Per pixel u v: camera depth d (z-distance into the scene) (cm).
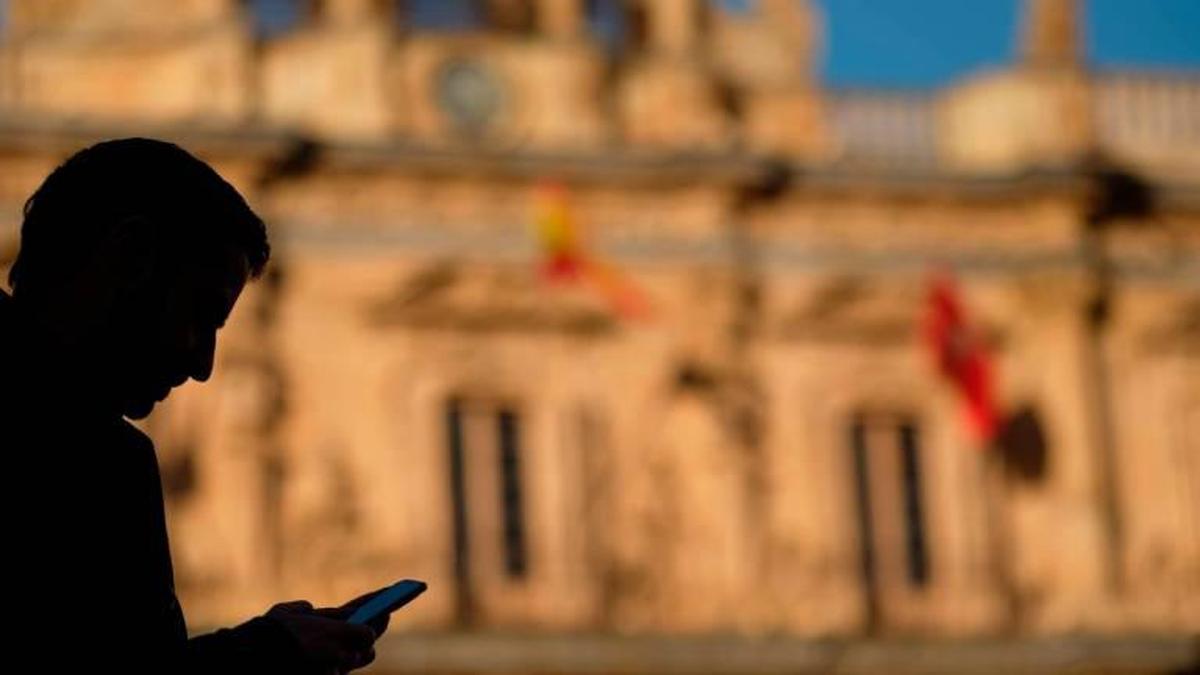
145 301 687
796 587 5469
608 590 5375
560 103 5516
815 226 5597
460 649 5072
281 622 678
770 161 5512
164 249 688
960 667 5325
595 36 5666
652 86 5616
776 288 5550
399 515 5275
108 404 682
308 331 5278
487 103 5481
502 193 5406
